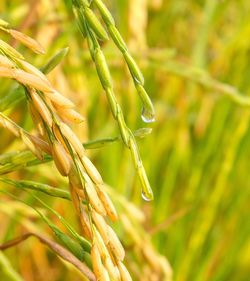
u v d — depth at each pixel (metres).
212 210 0.63
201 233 0.63
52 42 0.51
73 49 0.49
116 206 0.45
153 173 0.63
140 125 0.61
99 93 0.59
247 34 0.68
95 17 0.22
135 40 0.49
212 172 0.65
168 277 0.42
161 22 0.68
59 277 0.59
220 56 0.69
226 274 0.65
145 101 0.22
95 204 0.22
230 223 0.65
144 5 0.48
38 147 0.23
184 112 0.66
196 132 0.67
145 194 0.22
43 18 0.48
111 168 0.58
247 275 0.66
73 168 0.22
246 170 0.67
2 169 0.25
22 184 0.25
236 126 0.65
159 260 0.42
